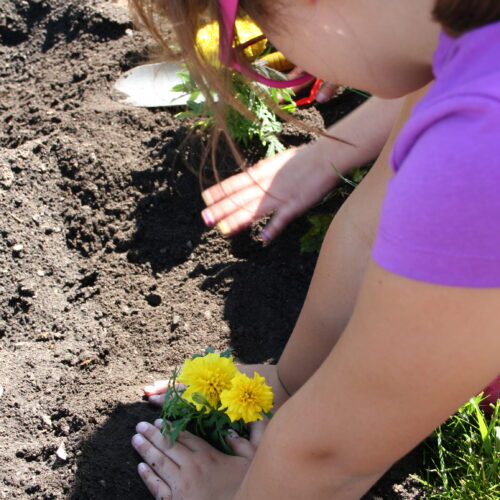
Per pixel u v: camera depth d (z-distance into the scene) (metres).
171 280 2.35
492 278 0.83
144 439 1.79
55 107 2.84
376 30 0.89
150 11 1.11
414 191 0.81
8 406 1.93
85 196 2.51
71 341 2.14
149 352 2.15
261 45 2.34
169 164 2.55
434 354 0.93
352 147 1.90
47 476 1.80
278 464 1.25
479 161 0.77
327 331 1.75
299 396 1.18
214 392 1.62
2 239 2.35
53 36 3.16
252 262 2.39
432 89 0.85
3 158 2.55
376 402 1.04
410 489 1.80
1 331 2.17
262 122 2.45
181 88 2.42
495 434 1.81
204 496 1.65
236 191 1.92
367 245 1.65
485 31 0.79
